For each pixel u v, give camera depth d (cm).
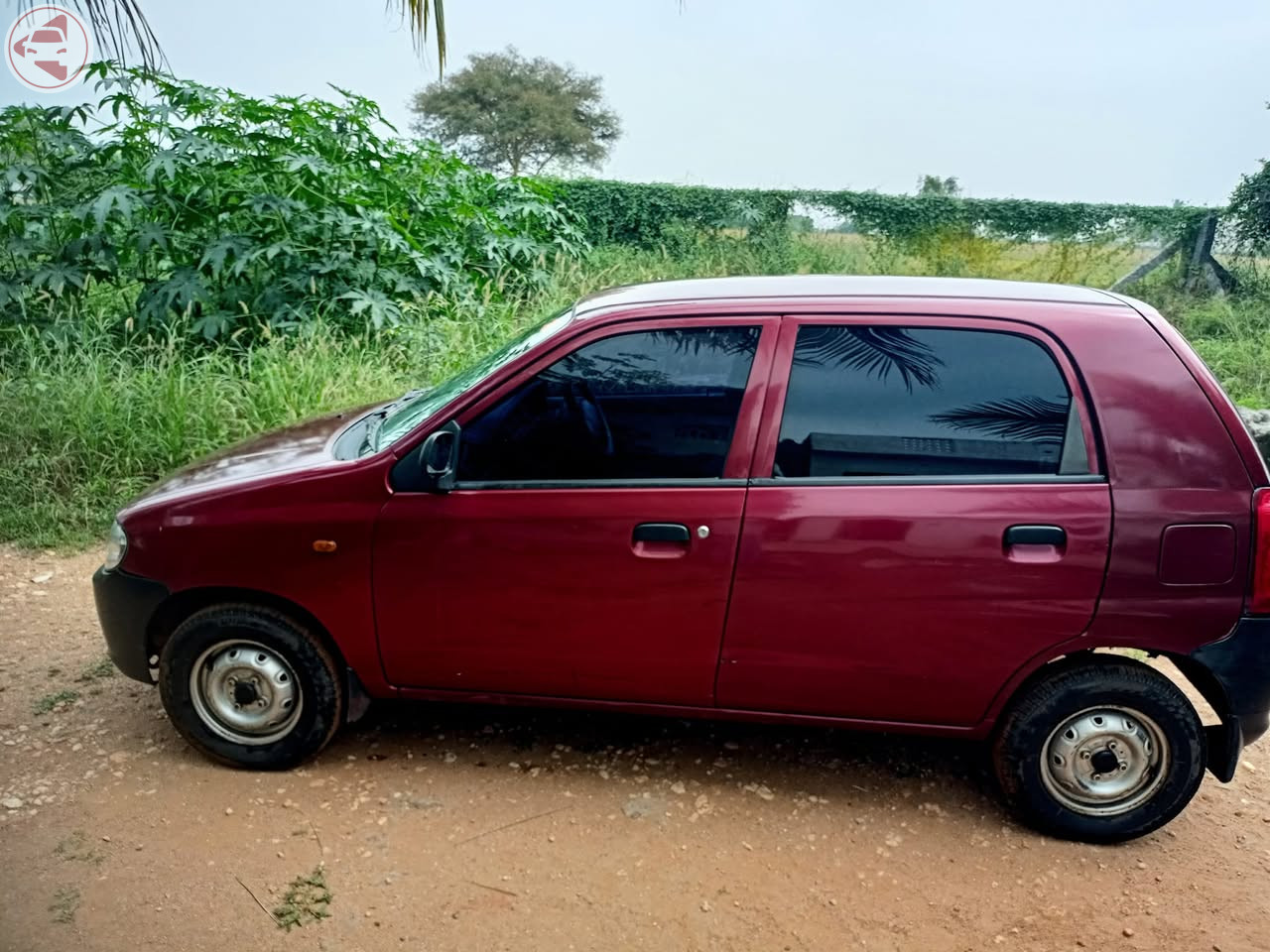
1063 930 258
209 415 596
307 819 297
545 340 298
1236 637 268
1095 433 270
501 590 291
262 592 306
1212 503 265
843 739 354
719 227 1468
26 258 737
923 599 274
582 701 305
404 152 890
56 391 608
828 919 261
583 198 1438
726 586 280
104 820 294
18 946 241
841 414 279
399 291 802
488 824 298
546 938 251
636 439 286
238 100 759
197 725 319
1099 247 1412
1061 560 267
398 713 365
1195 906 268
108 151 736
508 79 5003
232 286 769
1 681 381
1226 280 1361
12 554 512
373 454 302
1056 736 286
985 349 278
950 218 1446
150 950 242
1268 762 350
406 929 252
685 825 300
